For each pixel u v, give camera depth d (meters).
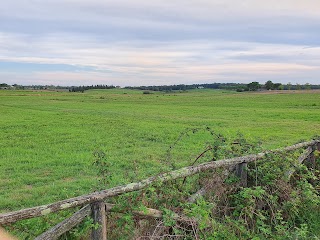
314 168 7.09
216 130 21.20
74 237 3.50
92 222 3.44
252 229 4.79
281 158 5.75
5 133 19.16
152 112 39.25
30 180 9.55
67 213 3.94
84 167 11.05
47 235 3.24
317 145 7.27
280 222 5.07
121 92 147.00
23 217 2.99
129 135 18.95
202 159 6.80
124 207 3.81
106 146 15.38
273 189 5.40
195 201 4.51
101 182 5.21
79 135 18.72
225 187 4.97
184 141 16.69
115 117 31.02
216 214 4.77
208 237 4.12
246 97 83.88
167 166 5.40
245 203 4.89
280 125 25.12
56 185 8.95
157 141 17.02
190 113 38.12
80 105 53.75
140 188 3.89
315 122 27.62
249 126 24.44
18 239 3.57
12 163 11.67
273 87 140.00
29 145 15.43
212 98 82.75
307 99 69.81
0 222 2.88
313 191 6.02
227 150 5.71
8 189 8.71
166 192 4.34
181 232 4.11
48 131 20.25
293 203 5.27
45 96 92.00
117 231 3.85
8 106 47.66
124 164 11.03
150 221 4.04
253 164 5.52
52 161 11.96
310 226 5.32
